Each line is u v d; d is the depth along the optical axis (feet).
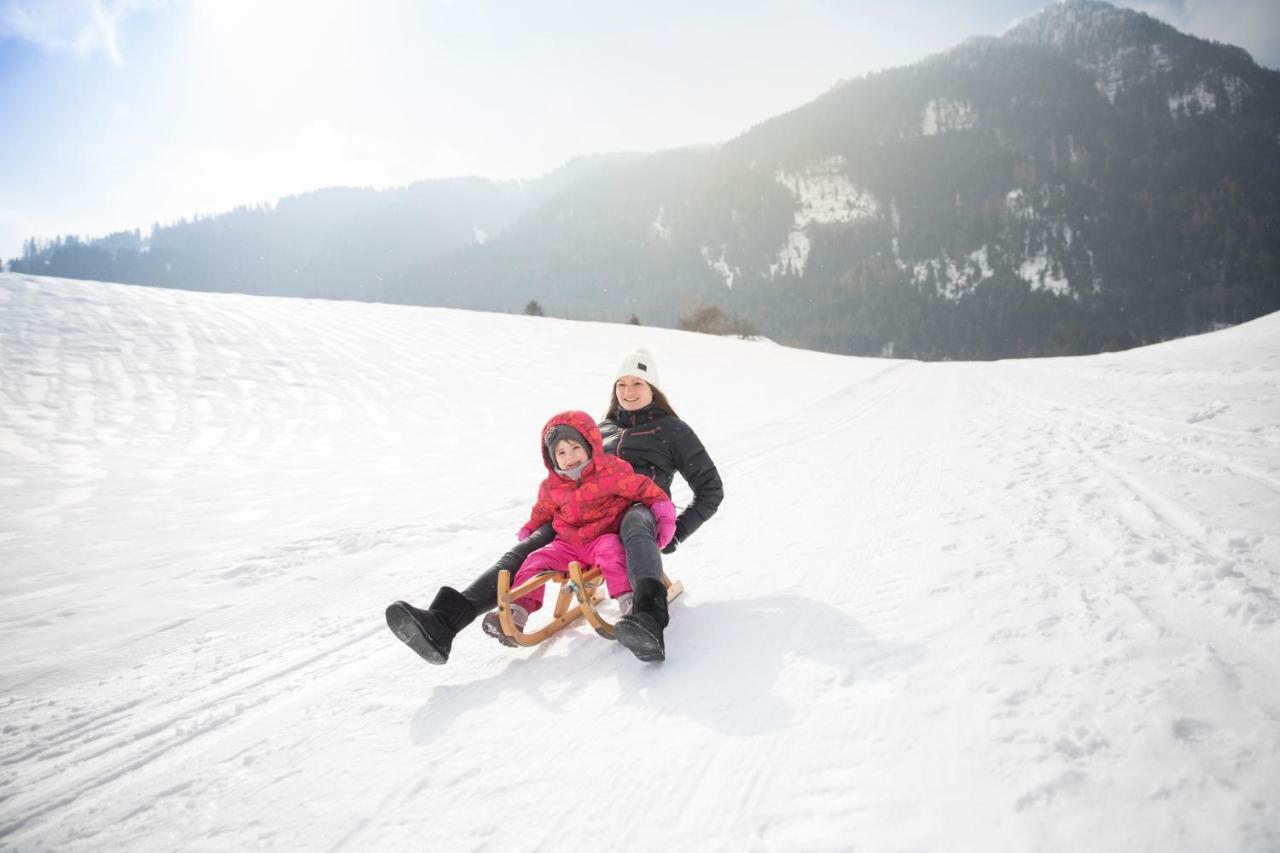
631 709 7.43
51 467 26.48
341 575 14.80
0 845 6.28
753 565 12.10
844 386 61.72
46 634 11.89
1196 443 18.29
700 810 5.57
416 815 6.07
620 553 9.14
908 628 8.36
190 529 19.10
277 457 30.27
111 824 6.49
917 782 5.37
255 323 63.62
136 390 40.47
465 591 8.72
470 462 29.58
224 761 7.48
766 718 6.79
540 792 6.16
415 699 8.50
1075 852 4.35
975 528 12.51
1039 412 31.32
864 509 15.57
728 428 36.17
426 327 77.56
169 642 11.41
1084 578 9.14
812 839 4.98
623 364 11.44
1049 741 5.57
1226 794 4.63
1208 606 7.73
